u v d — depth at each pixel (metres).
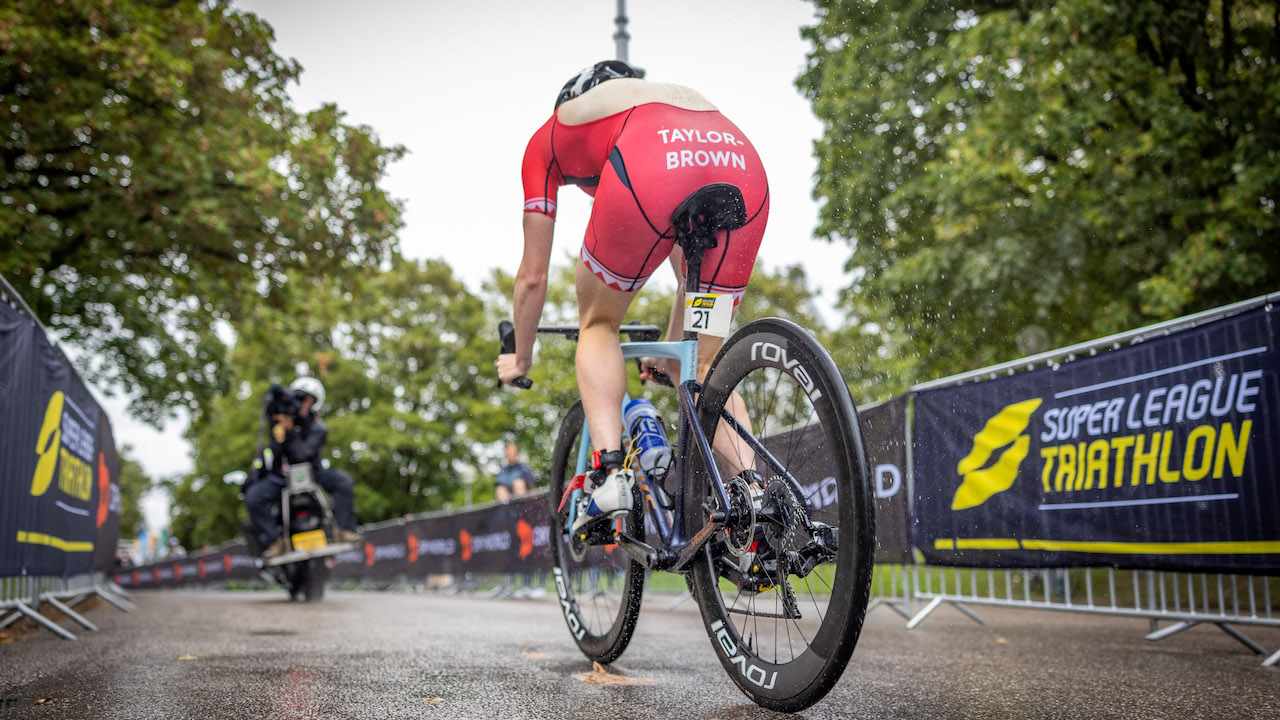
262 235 12.87
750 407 2.33
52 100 11.08
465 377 34.53
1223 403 3.79
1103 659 3.56
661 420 2.59
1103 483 4.27
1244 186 9.30
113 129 11.16
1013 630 5.12
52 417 5.45
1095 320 11.20
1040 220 11.09
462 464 34.00
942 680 2.91
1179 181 10.32
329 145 12.66
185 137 11.58
